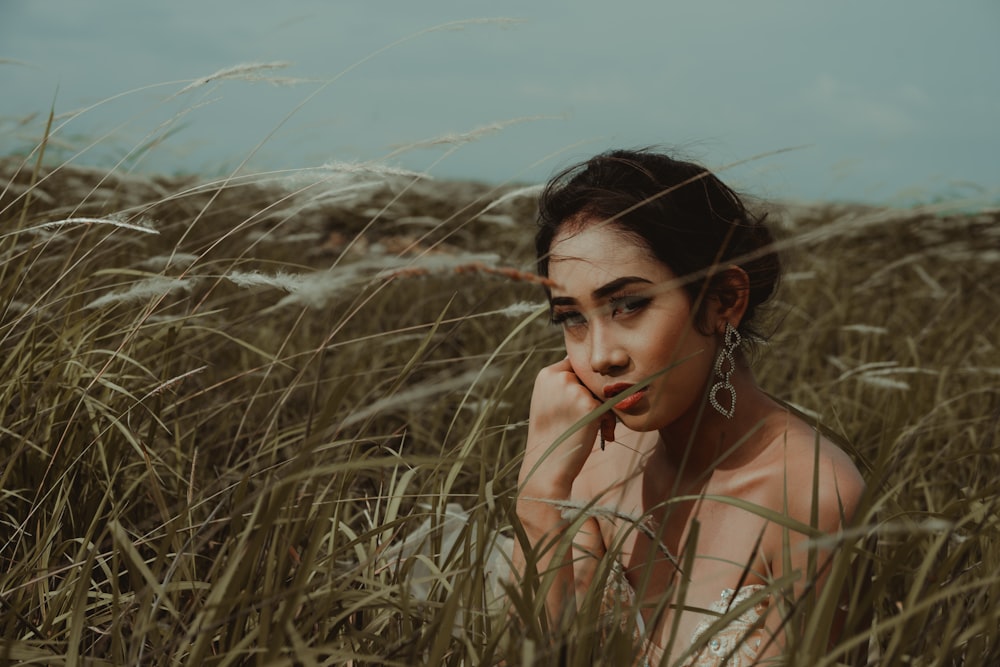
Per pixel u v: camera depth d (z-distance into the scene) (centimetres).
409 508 256
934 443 333
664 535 209
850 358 475
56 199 434
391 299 571
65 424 229
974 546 187
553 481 202
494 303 516
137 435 235
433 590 180
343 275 126
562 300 193
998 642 147
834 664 138
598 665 140
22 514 216
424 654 162
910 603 140
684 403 193
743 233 200
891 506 210
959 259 840
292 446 265
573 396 202
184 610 172
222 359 391
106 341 289
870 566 179
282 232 630
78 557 185
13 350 253
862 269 827
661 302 187
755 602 143
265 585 153
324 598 157
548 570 156
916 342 451
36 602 186
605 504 228
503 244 698
